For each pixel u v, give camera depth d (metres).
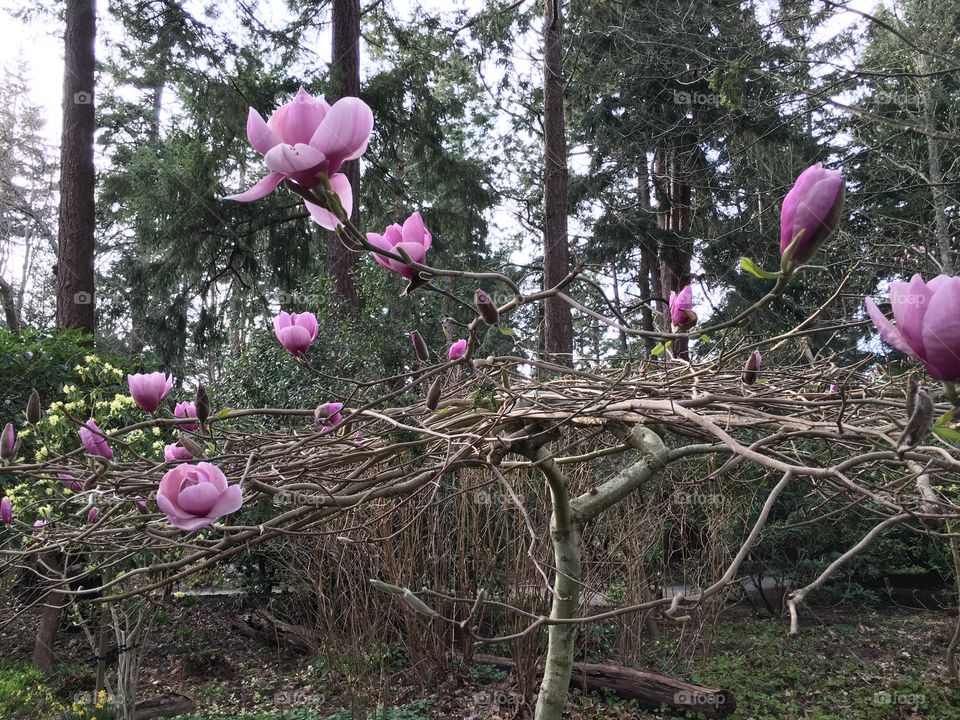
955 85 8.16
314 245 14.11
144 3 10.48
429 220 13.95
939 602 8.90
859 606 9.00
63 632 6.96
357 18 11.61
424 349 1.73
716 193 12.62
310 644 6.20
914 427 0.83
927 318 0.77
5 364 6.29
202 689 6.22
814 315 1.53
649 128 12.32
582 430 2.79
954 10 6.89
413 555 5.78
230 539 1.52
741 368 2.45
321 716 5.50
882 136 8.96
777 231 12.34
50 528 1.72
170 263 12.16
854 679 6.57
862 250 7.62
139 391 1.69
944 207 7.76
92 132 9.17
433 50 13.22
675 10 8.61
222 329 13.35
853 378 2.14
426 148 13.71
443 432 2.06
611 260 13.30
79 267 8.84
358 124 0.92
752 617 8.74
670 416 1.95
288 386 7.93
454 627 6.14
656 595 7.05
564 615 2.51
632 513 6.22
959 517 1.06
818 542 8.36
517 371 2.54
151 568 1.45
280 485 1.64
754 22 6.86
